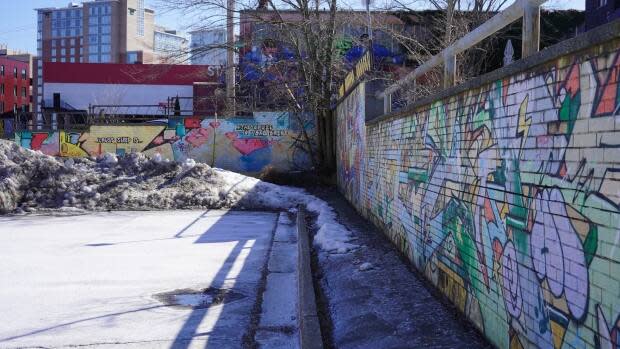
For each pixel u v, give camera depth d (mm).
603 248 2861
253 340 5371
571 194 3193
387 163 9508
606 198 2834
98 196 16594
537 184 3654
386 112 10336
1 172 16969
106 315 6086
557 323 3373
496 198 4426
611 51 2803
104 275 7953
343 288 6859
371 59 12344
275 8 21188
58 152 26297
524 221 3865
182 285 7410
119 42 155500
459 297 5441
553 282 3422
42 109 35625
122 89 35500
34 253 9602
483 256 4738
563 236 3295
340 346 5109
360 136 13148
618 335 2732
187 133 25453
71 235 11625
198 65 34438
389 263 7758
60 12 165250
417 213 7262
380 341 4961
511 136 4117
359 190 13344
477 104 4918
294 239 11102
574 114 3176
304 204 16844
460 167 5422
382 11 19125
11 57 97062
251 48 26797
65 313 6156
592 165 2977
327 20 21594
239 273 8125
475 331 4922
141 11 159125
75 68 35719
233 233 11906
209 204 16766
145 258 9172
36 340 5293
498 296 4379
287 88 22625
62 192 16828
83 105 35781
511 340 4109
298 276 7414
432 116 6531
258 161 25016
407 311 5605
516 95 4039
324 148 22359
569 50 3182
